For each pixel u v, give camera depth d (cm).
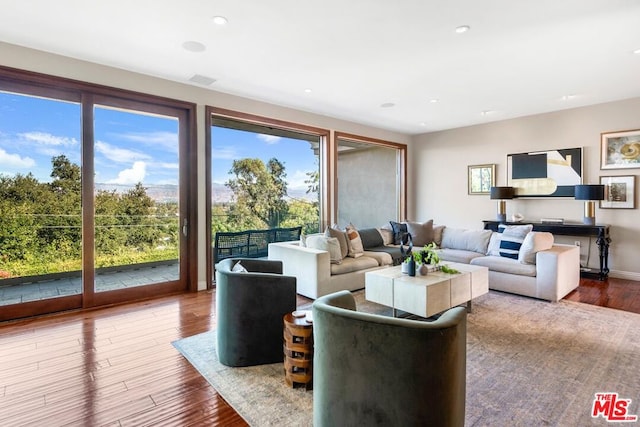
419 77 405
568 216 551
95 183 374
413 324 133
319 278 392
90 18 275
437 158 716
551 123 562
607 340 283
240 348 238
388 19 276
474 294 353
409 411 134
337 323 147
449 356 134
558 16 269
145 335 295
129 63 366
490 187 634
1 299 327
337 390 149
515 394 205
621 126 498
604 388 211
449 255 492
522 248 424
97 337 290
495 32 296
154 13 267
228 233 500
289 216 586
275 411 190
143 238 407
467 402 197
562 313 351
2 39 312
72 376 227
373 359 139
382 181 777
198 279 439
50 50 335
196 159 438
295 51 336
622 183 500
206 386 215
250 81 421
